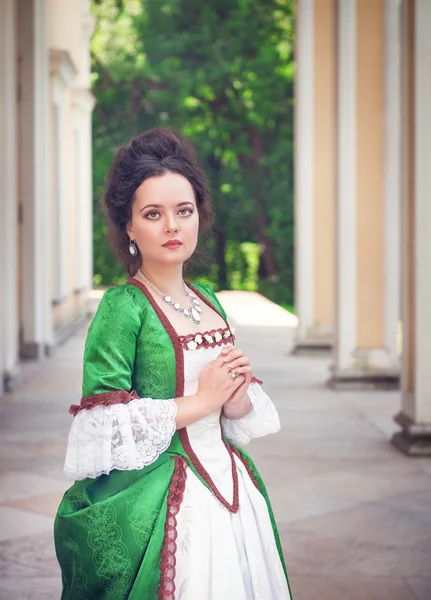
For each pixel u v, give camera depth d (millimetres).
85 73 19359
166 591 2199
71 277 16844
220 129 31125
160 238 2309
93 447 2164
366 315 10172
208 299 2525
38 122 12523
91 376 2229
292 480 6441
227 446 2479
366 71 9922
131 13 31484
